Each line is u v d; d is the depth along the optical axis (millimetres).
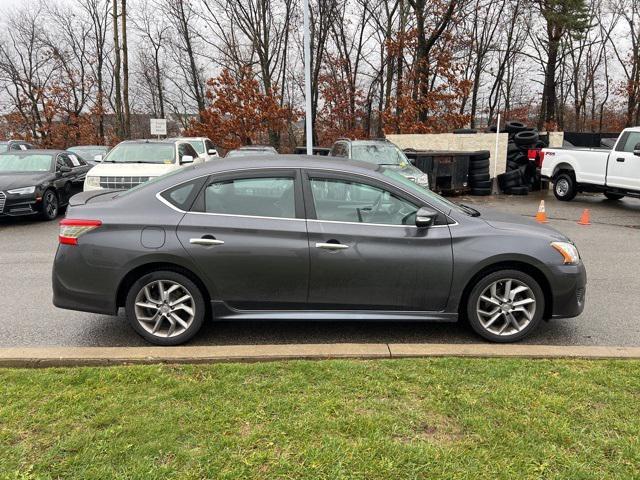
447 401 3080
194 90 39344
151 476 2363
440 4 23219
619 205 13469
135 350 3799
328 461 2482
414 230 4184
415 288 4199
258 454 2533
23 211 10703
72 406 3002
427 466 2453
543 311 4336
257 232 4121
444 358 3725
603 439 2678
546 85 33312
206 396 3131
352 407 3010
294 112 30734
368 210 4219
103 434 2707
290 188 4215
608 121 40906
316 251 4113
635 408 2994
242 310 4242
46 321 4945
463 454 2553
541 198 14898
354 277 4160
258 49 33000
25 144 20094
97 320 4973
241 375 3426
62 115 39094
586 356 3773
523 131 16969
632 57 36344
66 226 4195
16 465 2451
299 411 2957
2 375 3428
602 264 7312
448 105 23922
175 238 4102
